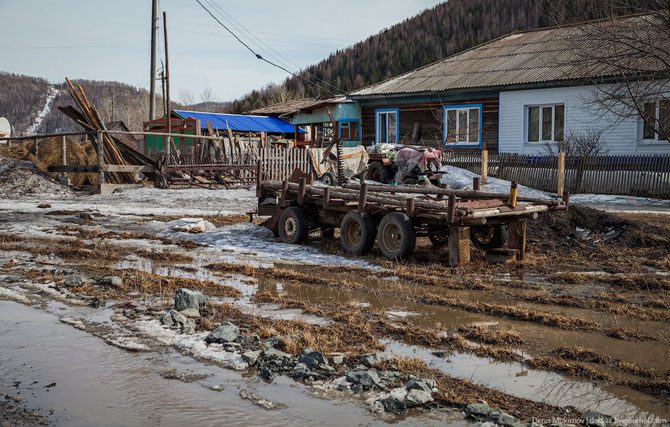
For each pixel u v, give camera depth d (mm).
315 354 5441
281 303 7664
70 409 4551
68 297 7734
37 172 23828
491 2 97812
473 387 4973
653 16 15078
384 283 8891
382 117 31016
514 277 9328
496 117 26984
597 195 21484
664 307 7551
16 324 6621
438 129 28812
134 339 6082
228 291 8227
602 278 9055
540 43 29766
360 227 11117
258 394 4824
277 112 42875
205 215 16656
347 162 22172
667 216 15523
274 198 13734
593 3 16594
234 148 27109
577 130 24266
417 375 5211
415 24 104062
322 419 4395
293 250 11672
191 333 6285
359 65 96312
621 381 5125
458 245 10008
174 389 4918
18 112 186125
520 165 23922
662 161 20484
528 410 4559
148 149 38875
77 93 24047
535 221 12562
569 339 6293
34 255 10906
